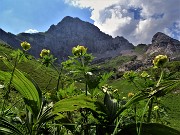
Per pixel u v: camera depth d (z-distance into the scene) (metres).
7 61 0.48
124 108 0.44
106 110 0.44
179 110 8.96
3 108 0.51
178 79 0.42
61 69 0.54
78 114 0.51
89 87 0.51
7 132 0.39
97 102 0.43
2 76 0.47
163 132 0.41
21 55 0.54
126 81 0.55
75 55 0.53
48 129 0.46
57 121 0.48
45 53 0.57
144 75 0.50
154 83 0.48
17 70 0.44
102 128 0.44
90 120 0.49
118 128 0.43
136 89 0.51
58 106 0.42
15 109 0.52
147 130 0.42
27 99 0.45
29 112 0.45
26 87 0.45
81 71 0.51
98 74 0.51
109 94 0.49
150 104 0.46
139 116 0.50
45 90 0.55
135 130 0.42
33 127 0.42
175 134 0.41
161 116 0.60
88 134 0.46
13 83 0.45
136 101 0.43
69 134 0.50
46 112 0.44
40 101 0.45
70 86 0.53
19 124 0.46
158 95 0.41
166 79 0.45
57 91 0.54
